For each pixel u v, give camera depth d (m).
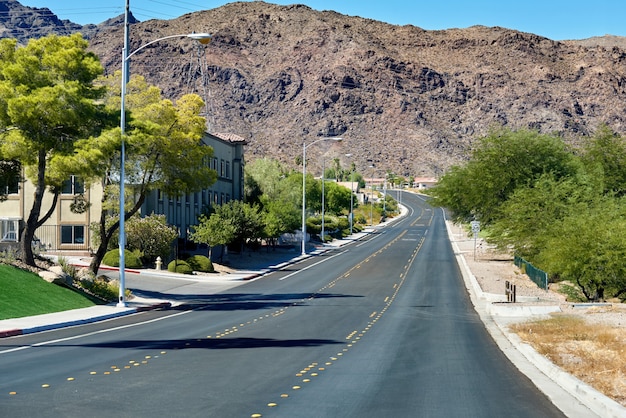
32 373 14.79
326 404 11.84
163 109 38.41
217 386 13.38
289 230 81.44
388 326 24.78
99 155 31.19
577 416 11.18
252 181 85.00
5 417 10.78
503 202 63.12
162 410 11.30
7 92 31.17
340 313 29.16
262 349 18.64
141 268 49.16
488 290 38.75
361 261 65.25
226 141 75.62
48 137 32.12
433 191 71.06
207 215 63.72
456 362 16.84
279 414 11.06
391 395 12.67
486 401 12.27
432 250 80.31
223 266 55.25
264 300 35.38
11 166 36.66
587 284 40.91
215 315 28.53
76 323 25.09
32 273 31.44
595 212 48.72
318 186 118.50
